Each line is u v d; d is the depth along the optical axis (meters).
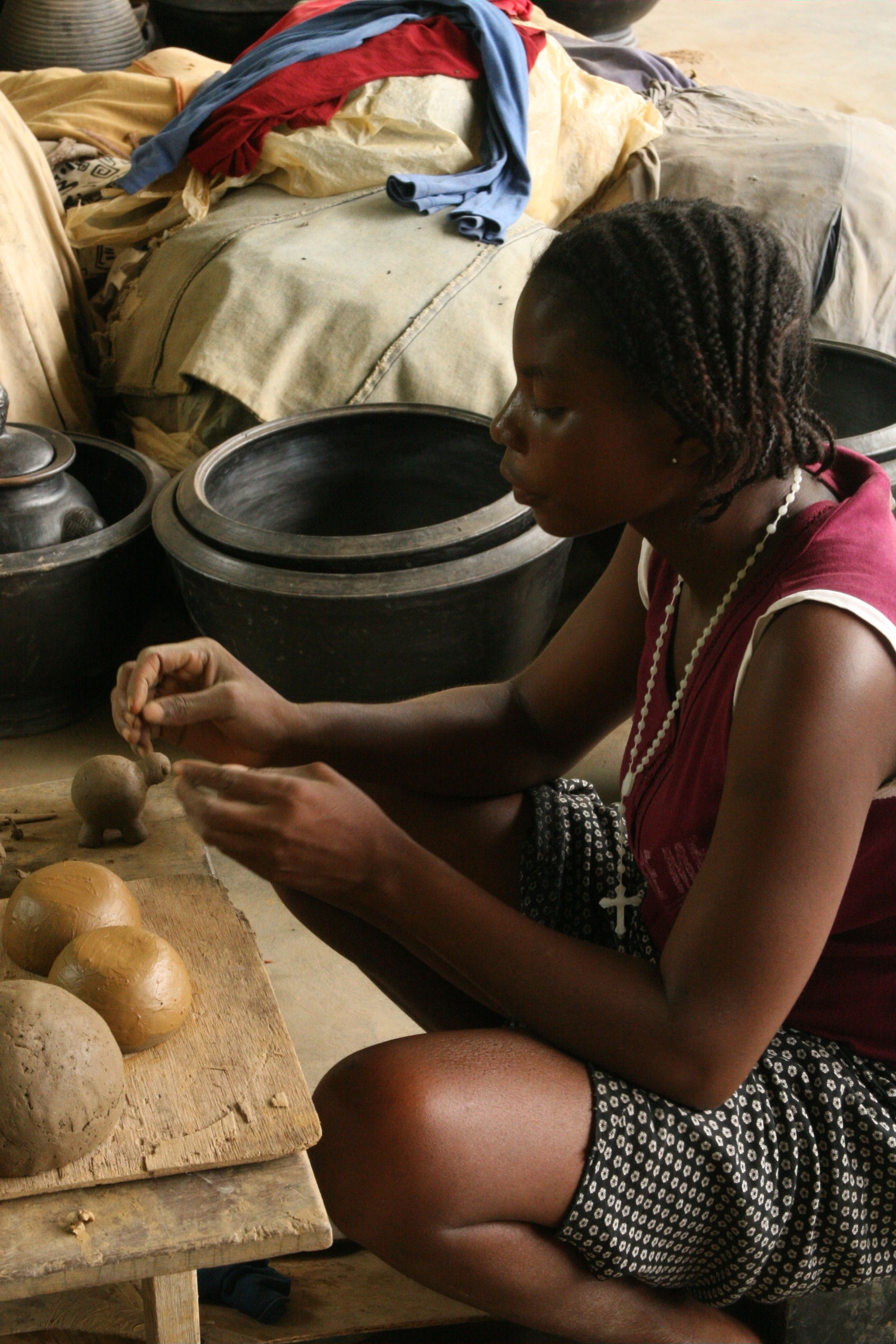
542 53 3.37
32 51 4.33
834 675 0.99
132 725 1.32
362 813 1.09
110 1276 0.94
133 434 3.12
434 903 1.11
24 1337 1.29
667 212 1.01
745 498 1.10
